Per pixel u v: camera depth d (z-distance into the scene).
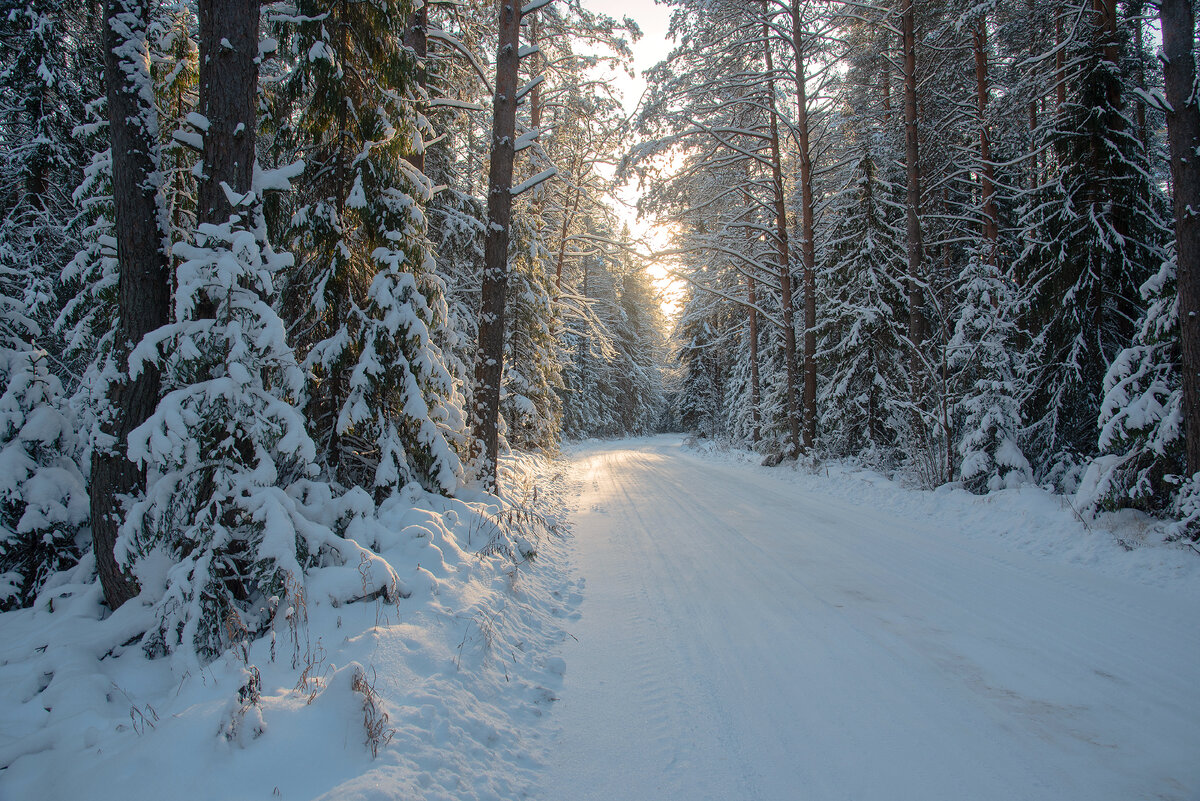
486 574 4.98
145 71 4.67
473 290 12.90
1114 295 9.45
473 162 14.84
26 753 2.68
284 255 4.55
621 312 37.62
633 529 8.21
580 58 13.69
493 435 7.98
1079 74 9.62
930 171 16.00
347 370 6.27
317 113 6.33
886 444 14.45
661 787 2.62
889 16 13.61
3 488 4.67
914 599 4.96
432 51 9.94
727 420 28.27
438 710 2.98
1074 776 2.58
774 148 16.52
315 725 2.63
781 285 17.58
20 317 5.41
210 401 3.79
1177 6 6.59
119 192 4.54
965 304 10.71
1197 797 2.41
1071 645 3.97
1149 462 6.77
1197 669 3.59
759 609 4.81
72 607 4.27
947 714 3.13
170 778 2.34
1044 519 7.18
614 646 4.25
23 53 9.30
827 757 2.79
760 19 15.34
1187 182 6.49
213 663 3.42
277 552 3.79
